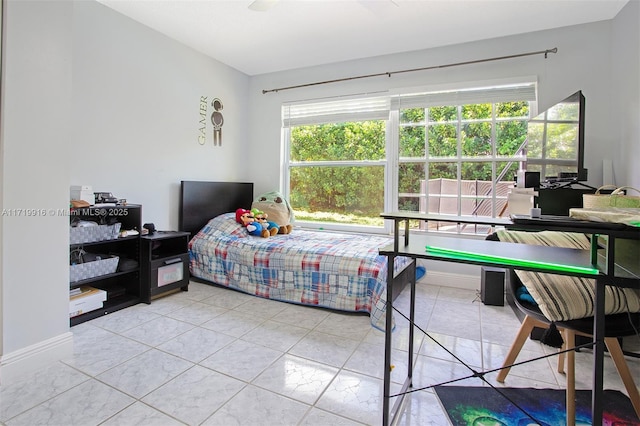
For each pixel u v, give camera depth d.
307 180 4.29
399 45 3.42
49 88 1.83
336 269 2.68
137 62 3.06
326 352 2.05
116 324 2.41
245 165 4.44
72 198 2.44
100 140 2.80
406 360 1.98
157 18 2.98
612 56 2.82
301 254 2.87
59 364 1.86
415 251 1.35
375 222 3.92
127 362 1.89
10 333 1.71
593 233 1.04
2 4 1.64
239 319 2.54
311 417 1.47
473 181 3.44
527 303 1.73
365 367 1.89
